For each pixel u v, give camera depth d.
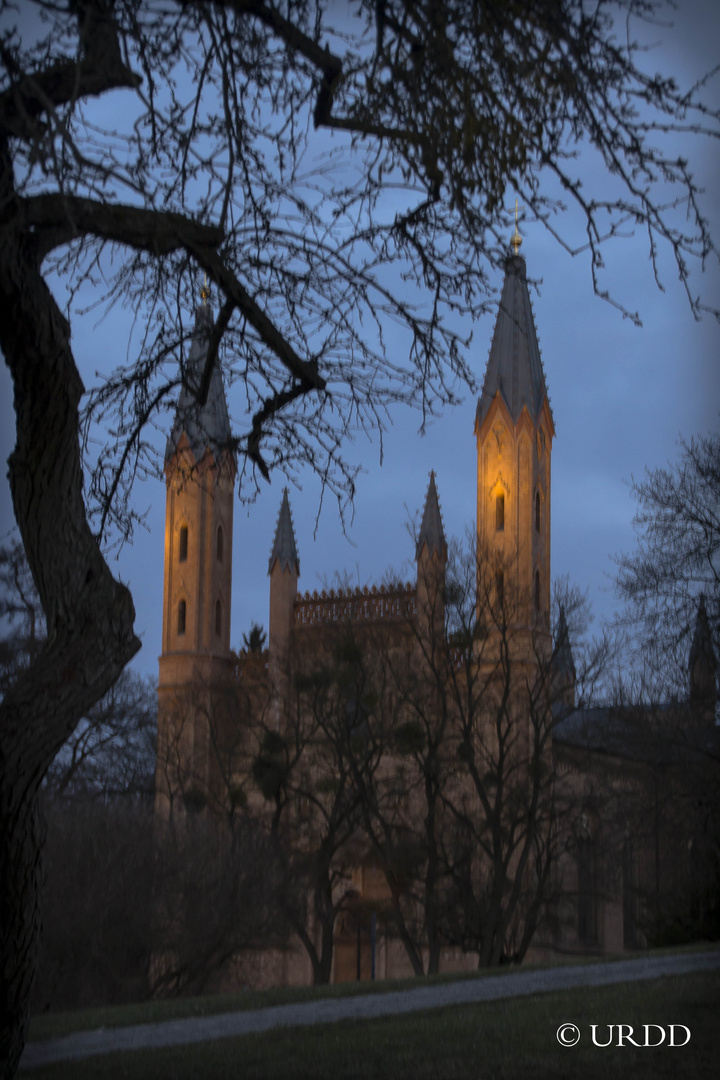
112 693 47.66
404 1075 12.01
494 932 38.44
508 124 9.29
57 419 8.41
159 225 9.25
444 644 42.97
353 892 53.81
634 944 59.44
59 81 8.86
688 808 41.34
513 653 51.97
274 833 43.44
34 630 39.03
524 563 56.28
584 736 46.25
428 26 9.24
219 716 54.78
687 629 35.09
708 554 34.97
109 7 8.87
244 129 10.02
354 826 43.66
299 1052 13.80
